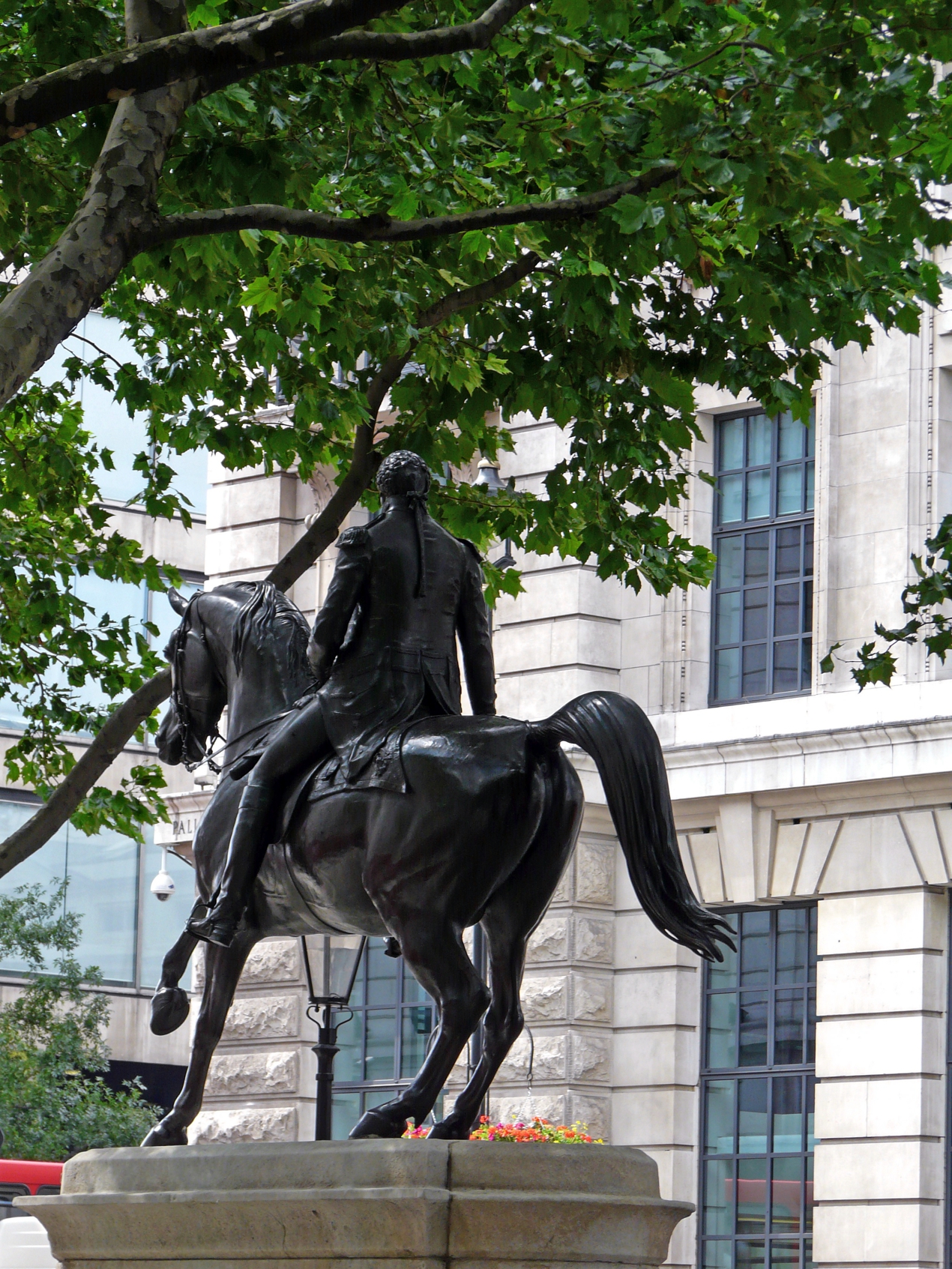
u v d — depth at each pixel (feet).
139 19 48.67
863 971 107.14
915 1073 104.37
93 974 181.68
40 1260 74.54
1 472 89.97
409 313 67.92
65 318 45.09
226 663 53.06
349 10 40.52
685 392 67.77
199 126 60.70
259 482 134.92
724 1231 111.24
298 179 63.00
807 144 59.62
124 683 90.99
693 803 114.93
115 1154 45.85
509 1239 41.24
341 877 47.42
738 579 116.88
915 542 109.29
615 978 115.65
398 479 49.57
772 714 111.65
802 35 50.37
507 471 120.78
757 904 112.27
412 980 121.60
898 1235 103.19
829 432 112.57
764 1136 110.83
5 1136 162.09
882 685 107.55
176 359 79.61
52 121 40.68
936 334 109.91
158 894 175.83
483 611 50.44
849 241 57.93
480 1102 46.88
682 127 52.26
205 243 63.46
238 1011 127.24
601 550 78.69
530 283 75.10
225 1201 42.88
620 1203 42.04
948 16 50.14
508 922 46.98
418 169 65.51
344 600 48.06
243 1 56.75
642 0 62.54
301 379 75.31
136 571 90.48
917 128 60.39
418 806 45.96
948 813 105.19
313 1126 123.75
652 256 58.85
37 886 186.29
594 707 46.01
